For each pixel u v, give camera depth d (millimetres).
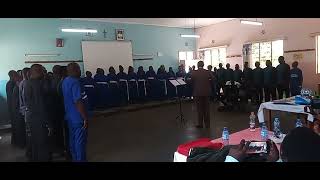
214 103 10164
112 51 10898
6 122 8211
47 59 9422
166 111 9141
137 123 7379
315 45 9258
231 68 11266
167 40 12703
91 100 9414
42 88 4031
